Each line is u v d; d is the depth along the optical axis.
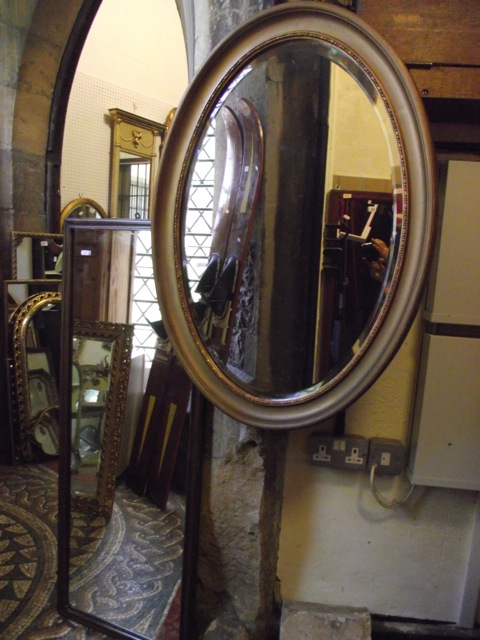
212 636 1.09
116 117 2.90
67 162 2.76
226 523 1.11
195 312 1.03
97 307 1.76
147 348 1.80
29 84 2.23
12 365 2.22
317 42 0.87
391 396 1.07
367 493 1.11
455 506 1.09
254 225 1.00
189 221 1.02
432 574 1.13
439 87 0.90
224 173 1.01
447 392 0.98
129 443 1.80
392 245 0.85
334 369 0.93
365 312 0.90
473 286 0.94
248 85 0.96
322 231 0.94
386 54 0.81
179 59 3.27
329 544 1.15
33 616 1.26
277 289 0.98
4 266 2.23
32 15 2.13
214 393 1.01
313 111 0.93
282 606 1.15
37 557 1.51
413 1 0.89
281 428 0.96
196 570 1.13
